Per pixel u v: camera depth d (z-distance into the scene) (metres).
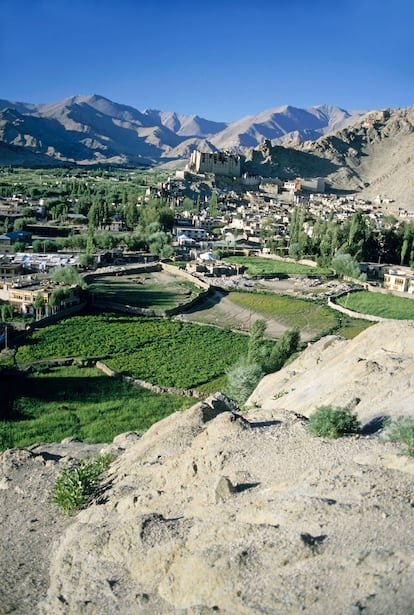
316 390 43.03
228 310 128.75
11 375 83.38
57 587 23.89
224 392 69.12
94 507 29.72
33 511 32.31
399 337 47.38
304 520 20.45
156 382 81.88
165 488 28.47
